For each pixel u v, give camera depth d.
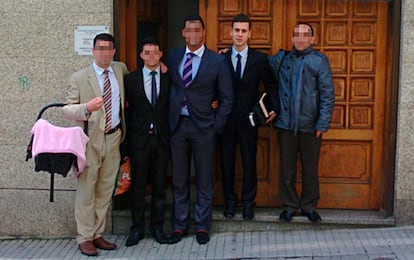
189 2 6.77
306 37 5.37
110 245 5.43
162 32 6.66
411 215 5.65
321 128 5.40
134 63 5.95
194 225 5.79
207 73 5.27
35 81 5.72
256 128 5.67
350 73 5.82
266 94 5.55
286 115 5.50
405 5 5.46
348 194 5.94
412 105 5.53
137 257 5.25
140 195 5.50
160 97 5.32
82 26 5.65
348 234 5.60
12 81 5.74
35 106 5.75
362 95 5.83
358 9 5.75
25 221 5.86
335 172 5.95
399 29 5.55
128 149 5.46
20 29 5.68
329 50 5.83
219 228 5.80
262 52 5.81
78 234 5.45
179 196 5.58
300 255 5.19
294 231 5.74
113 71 5.29
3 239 5.84
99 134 5.17
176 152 5.47
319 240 5.50
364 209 5.94
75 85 5.14
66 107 5.02
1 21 5.69
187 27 5.23
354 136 5.87
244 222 5.77
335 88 5.86
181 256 5.25
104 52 5.11
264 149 5.98
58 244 5.68
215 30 5.90
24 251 5.50
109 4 5.62
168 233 5.82
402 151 5.59
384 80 5.78
